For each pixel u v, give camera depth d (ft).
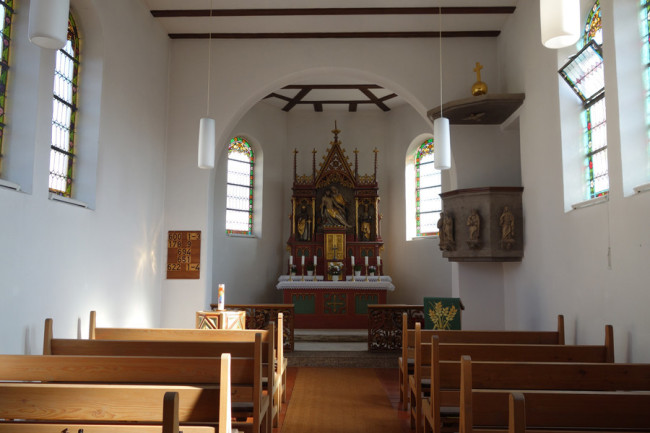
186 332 19.99
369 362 31.40
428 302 28.78
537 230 26.76
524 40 28.66
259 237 47.60
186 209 33.24
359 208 47.44
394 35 33.65
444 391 13.64
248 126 47.06
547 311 25.35
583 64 21.99
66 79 23.15
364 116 50.37
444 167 25.16
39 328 18.76
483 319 32.24
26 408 9.34
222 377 8.95
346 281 43.14
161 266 32.71
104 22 24.43
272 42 34.50
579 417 9.00
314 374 29.07
